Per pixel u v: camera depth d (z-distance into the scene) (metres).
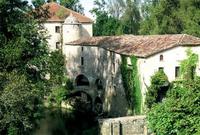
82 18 80.56
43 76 40.66
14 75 35.44
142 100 50.75
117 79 56.41
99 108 61.78
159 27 74.88
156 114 15.84
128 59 53.09
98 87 62.72
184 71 51.41
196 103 15.16
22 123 35.72
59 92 65.62
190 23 72.38
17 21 38.78
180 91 15.80
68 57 69.06
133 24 96.00
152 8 78.62
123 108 54.94
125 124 45.88
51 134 48.47
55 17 78.94
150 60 50.16
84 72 65.94
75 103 64.50
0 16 38.62
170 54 51.00
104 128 45.91
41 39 40.16
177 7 75.94
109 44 60.25
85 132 50.03
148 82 50.09
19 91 34.22
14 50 37.38
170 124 15.38
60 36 78.75
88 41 66.38
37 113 38.66
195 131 15.02
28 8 41.03
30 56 39.38
